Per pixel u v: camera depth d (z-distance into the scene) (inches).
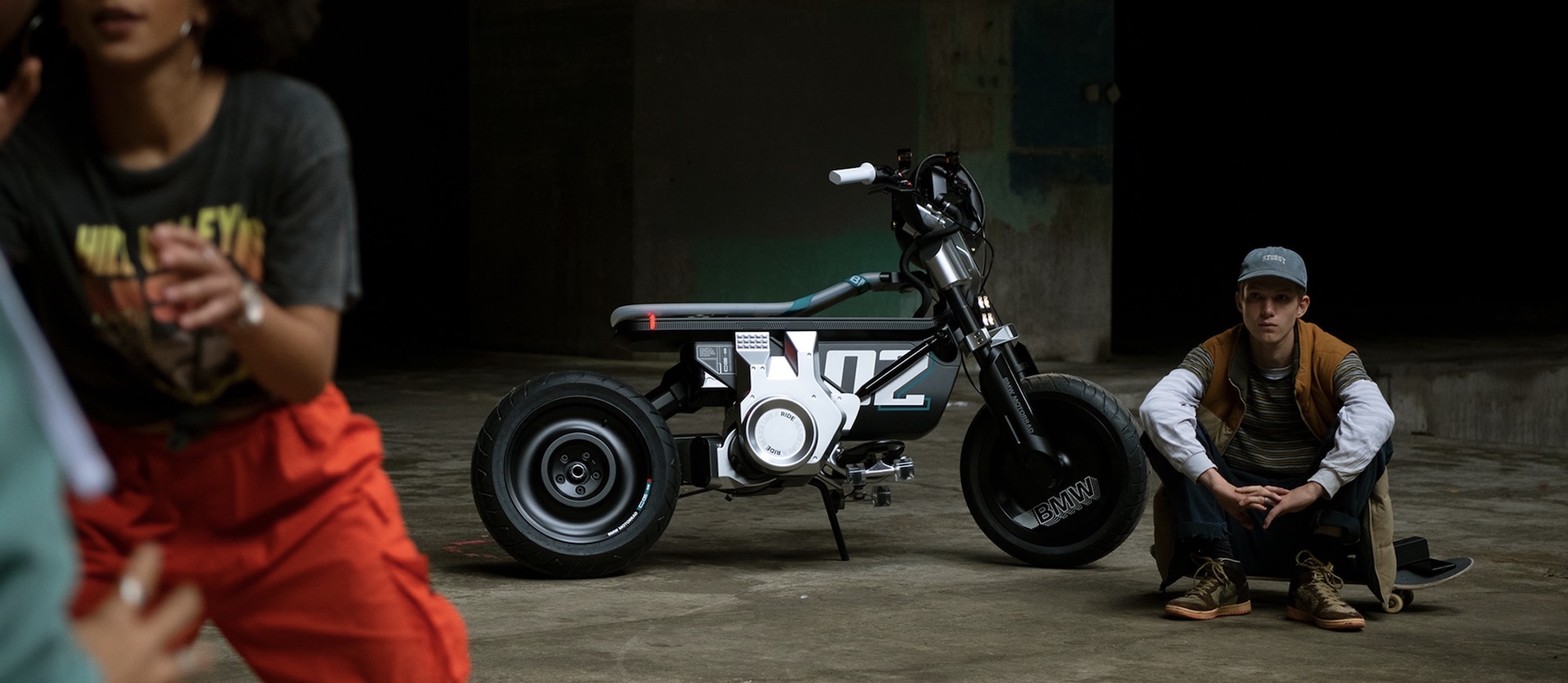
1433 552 223.8
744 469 201.5
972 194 209.6
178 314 61.3
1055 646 163.3
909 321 205.5
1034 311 510.0
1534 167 960.3
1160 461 178.9
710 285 495.2
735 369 199.8
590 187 506.3
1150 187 962.7
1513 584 200.5
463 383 437.4
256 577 80.0
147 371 76.9
